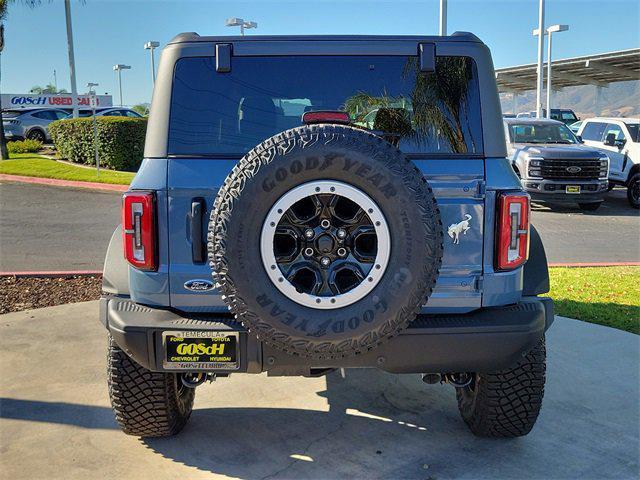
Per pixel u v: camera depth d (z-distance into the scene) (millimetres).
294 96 3365
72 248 10156
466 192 3209
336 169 2818
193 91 3322
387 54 3365
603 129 17375
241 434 3951
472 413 3846
